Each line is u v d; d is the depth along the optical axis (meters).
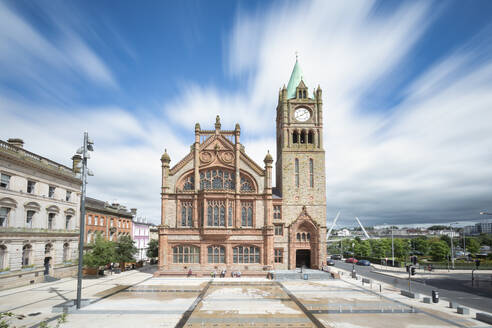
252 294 38.19
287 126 64.06
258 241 57.00
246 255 57.03
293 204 61.06
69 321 26.03
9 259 39.88
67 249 53.44
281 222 60.09
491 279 54.75
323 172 62.47
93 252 51.62
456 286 46.84
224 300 34.62
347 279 52.00
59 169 50.59
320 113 64.44
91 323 25.55
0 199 38.62
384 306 31.92
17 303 32.25
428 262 82.44
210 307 31.31
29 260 43.91
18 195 41.78
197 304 32.59
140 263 72.12
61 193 51.56
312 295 37.72
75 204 55.50
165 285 44.88
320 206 61.09
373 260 89.00
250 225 58.59
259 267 56.19
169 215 57.75
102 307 31.00
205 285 45.00
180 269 55.59
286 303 33.25
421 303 33.44
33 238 44.22
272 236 56.78
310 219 59.75
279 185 67.12
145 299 34.94
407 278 55.91
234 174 60.09
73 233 54.06
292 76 69.25
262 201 58.94
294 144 63.59
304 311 29.83
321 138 63.78
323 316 28.08
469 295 39.50
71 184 54.41
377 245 117.12
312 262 59.38
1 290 38.53
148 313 28.84
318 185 61.94
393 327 24.88
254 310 30.19
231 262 56.31
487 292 41.78
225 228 55.97
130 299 34.91
